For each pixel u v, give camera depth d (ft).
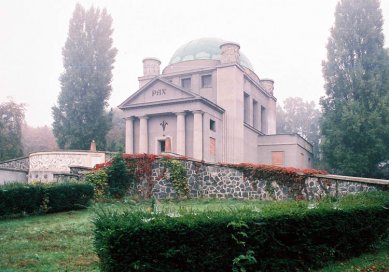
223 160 121.70
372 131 125.39
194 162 73.77
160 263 20.79
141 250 20.29
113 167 70.85
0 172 99.30
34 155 105.81
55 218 48.67
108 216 22.27
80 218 48.11
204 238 21.88
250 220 23.56
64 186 55.88
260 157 142.82
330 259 29.09
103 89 155.12
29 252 30.12
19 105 166.81
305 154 155.94
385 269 28.53
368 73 139.33
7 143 157.38
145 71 144.56
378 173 134.00
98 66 156.66
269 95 163.84
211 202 65.05
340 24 146.92
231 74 124.98
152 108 117.19
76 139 147.54
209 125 115.65
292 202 30.27
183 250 21.09
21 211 50.11
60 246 32.22
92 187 60.59
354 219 30.99
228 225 22.65
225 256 22.71
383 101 128.67
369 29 142.10
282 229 25.40
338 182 59.62
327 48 148.36
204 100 111.65
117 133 204.44
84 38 157.28
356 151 131.13
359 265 28.91
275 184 66.23
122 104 121.19
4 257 28.55
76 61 154.92
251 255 23.39
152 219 21.34
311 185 62.54
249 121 139.74
